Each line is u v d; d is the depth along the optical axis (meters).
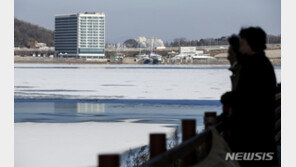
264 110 8.95
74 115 55.06
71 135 37.28
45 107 65.88
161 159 6.35
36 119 50.28
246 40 9.24
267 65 9.12
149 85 134.50
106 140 34.38
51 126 43.62
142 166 5.91
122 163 22.19
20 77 199.25
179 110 60.06
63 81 162.75
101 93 100.38
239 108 9.02
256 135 8.96
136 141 33.81
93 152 29.36
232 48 10.14
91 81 162.75
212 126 9.19
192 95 91.81
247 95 8.91
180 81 159.25
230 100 9.08
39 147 31.28
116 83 147.00
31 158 27.12
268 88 9.01
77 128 42.16
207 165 8.18
